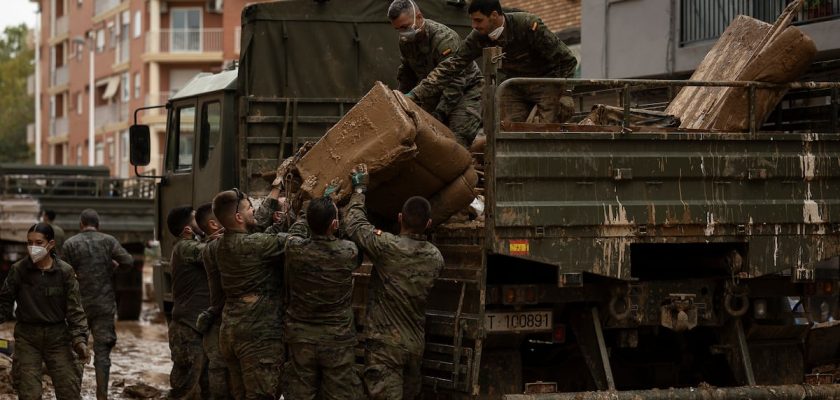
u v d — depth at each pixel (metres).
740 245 7.74
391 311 7.08
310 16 10.77
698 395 7.36
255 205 9.71
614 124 8.30
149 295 26.47
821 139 7.85
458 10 11.09
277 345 7.50
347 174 7.30
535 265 7.77
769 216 7.66
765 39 8.52
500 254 6.97
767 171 7.66
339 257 7.12
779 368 8.00
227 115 10.85
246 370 7.49
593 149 7.20
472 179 7.50
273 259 7.46
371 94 7.36
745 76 8.01
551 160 7.07
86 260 10.48
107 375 10.48
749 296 7.80
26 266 8.55
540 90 8.49
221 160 10.84
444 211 7.50
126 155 59.28
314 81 10.76
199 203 11.38
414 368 7.21
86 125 66.88
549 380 7.90
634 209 7.28
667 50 16.06
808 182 7.83
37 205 18.86
